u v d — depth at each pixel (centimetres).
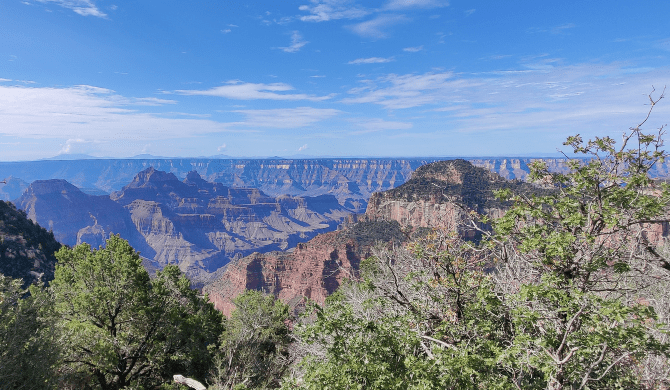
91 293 2408
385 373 804
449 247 1086
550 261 814
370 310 1306
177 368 2961
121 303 2503
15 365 1533
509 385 748
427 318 1080
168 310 2792
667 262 817
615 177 796
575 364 784
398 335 932
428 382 721
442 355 783
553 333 797
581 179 820
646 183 782
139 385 2458
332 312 987
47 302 1780
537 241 786
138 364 2941
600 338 682
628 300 916
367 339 970
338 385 775
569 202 840
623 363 887
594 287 916
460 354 780
